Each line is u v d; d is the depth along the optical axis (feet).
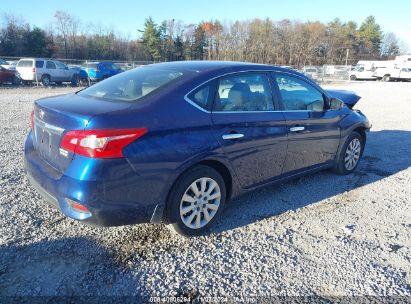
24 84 79.66
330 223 12.88
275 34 259.60
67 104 10.52
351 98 21.89
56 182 9.68
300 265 10.23
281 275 9.75
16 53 178.29
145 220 10.28
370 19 320.70
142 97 10.58
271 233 11.99
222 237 11.60
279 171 13.92
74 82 85.40
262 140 12.71
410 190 16.48
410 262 10.60
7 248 10.44
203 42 251.60
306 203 14.55
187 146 10.49
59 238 11.11
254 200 14.66
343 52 287.89
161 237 11.43
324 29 279.90
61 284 9.05
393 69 134.10
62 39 201.46
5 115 33.45
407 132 30.30
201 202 11.40
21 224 11.82
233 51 249.96
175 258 10.33
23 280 9.13
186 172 10.81
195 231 11.42
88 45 204.54
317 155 15.75
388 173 18.85
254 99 12.86
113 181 9.31
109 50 207.62
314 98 15.47
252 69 13.11
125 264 9.96
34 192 14.43
